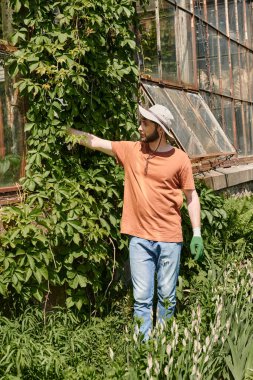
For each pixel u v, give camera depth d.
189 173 4.64
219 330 4.27
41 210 4.60
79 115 5.14
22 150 4.98
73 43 5.00
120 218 5.34
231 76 10.75
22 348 3.89
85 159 5.22
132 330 4.15
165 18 8.13
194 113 8.27
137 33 6.51
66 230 4.84
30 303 4.75
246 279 5.51
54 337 4.38
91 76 5.22
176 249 4.64
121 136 5.56
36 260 4.51
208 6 9.98
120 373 3.74
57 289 5.08
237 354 4.21
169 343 3.89
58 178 4.91
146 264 4.62
